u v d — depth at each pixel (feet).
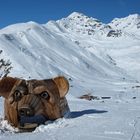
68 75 441.27
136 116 40.78
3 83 38.60
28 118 37.37
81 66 529.04
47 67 422.41
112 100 128.26
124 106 73.92
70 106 70.38
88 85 336.49
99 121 36.83
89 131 30.91
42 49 515.50
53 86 39.42
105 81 467.93
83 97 150.61
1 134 33.71
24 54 432.66
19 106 37.14
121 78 546.26
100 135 28.96
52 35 650.84
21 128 37.04
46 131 34.53
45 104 37.96
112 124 34.40
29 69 374.02
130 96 189.98
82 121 37.58
